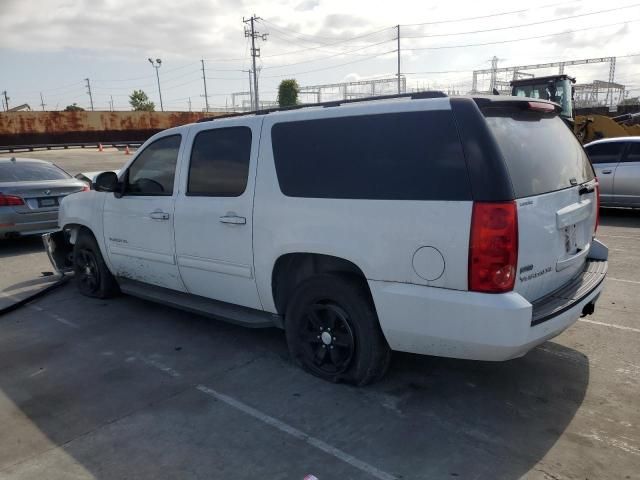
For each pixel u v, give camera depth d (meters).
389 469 2.94
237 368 4.27
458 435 3.24
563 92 15.08
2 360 4.62
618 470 2.88
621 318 5.11
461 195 3.05
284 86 69.38
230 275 4.38
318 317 3.94
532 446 3.11
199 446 3.22
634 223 10.20
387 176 3.36
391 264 3.33
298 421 3.45
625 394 3.68
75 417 3.62
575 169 3.87
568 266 3.64
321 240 3.66
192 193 4.61
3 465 3.11
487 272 2.98
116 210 5.43
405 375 4.03
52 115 39.91
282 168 3.91
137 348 4.77
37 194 8.87
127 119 43.19
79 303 6.15
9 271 7.85
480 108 3.18
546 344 4.54
